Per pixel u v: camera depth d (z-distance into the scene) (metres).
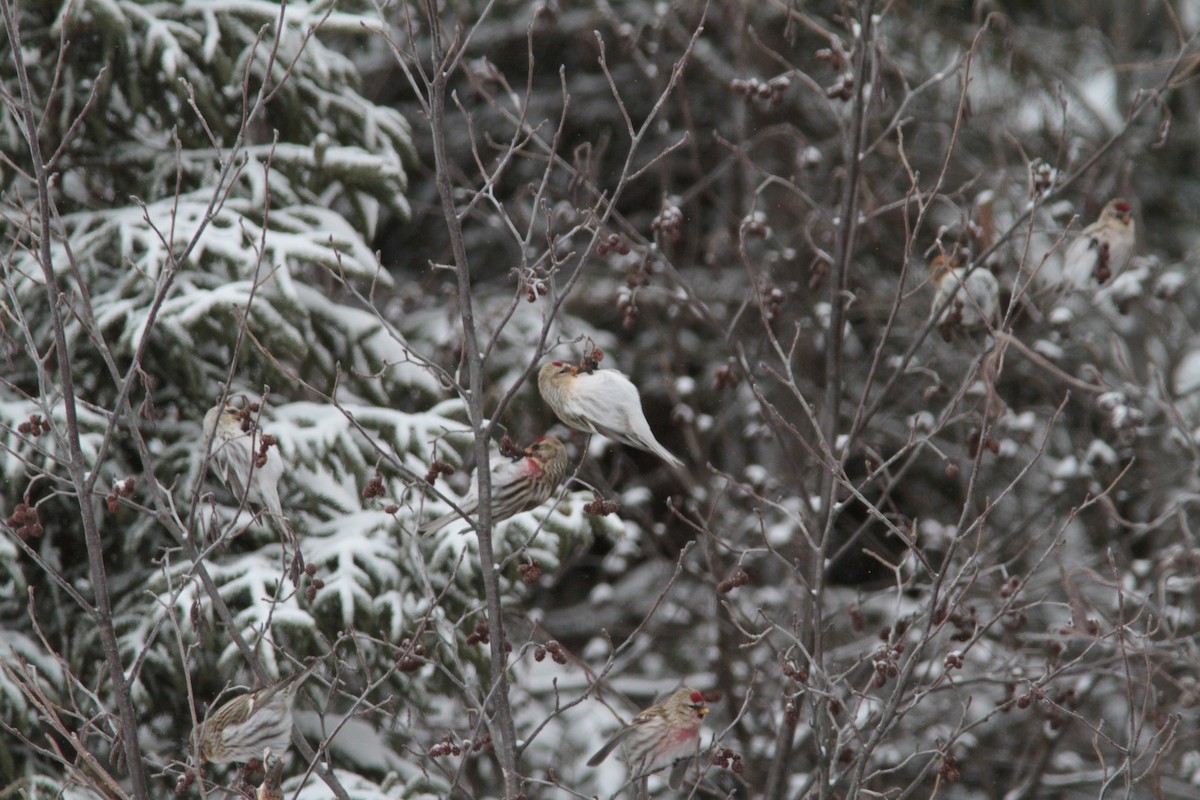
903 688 8.06
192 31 11.98
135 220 11.61
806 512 11.85
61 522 12.32
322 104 12.63
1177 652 11.67
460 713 12.96
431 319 15.89
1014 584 10.05
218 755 7.71
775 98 11.10
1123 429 11.84
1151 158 22.06
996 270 10.77
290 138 12.73
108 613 7.34
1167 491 17.27
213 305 11.07
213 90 12.27
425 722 12.02
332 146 12.36
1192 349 19.33
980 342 13.29
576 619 19.44
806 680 8.50
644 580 19.91
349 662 12.00
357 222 12.62
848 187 10.92
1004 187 14.96
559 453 8.16
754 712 15.02
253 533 11.65
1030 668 13.09
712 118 20.64
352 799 11.36
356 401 12.48
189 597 11.04
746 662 15.16
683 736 8.46
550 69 20.52
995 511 17.55
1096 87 21.33
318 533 11.61
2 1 6.90
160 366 12.33
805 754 15.08
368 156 12.35
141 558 12.32
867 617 17.39
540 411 15.61
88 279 11.71
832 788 8.62
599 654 18.08
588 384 7.97
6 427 7.37
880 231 17.12
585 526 11.71
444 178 7.39
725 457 19.50
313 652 11.23
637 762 8.48
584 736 15.99
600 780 15.43
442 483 11.87
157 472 11.93
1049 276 15.36
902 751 15.79
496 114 20.31
